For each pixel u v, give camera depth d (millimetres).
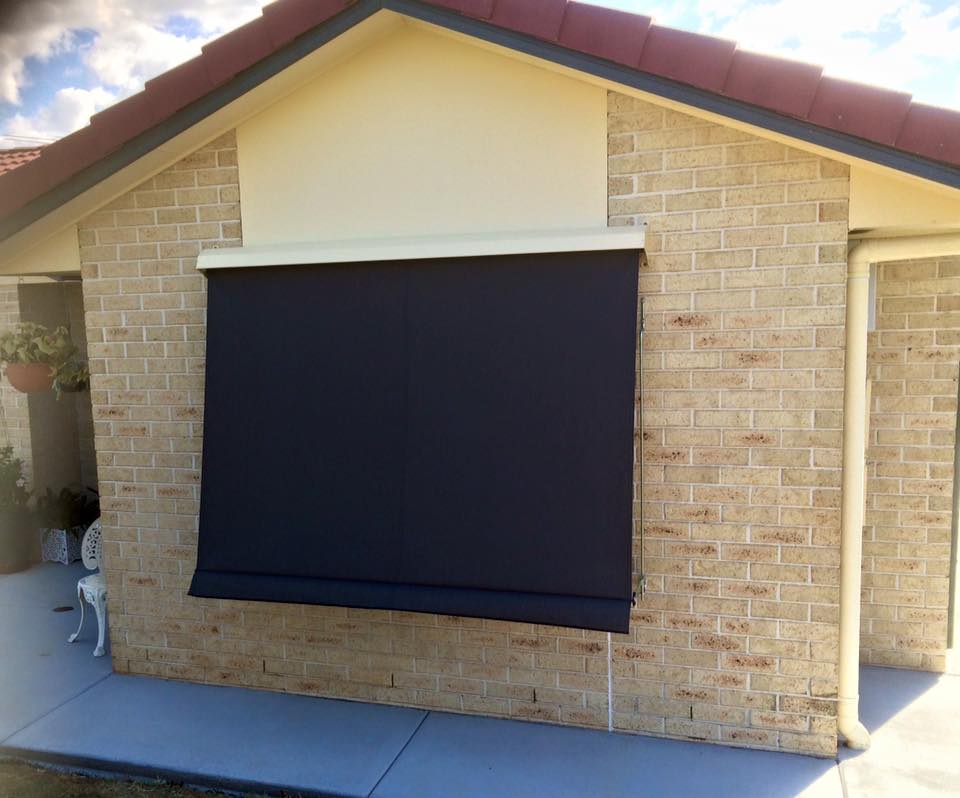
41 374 6141
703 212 4141
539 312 4199
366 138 4613
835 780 4008
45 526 8234
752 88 3549
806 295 4039
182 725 4805
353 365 4492
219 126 4707
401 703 4977
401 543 4375
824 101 3461
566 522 4121
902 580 5246
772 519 4191
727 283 4145
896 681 5113
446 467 4316
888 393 5121
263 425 4629
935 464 5090
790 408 4109
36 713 4988
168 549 5348
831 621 4164
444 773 4203
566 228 4332
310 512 4531
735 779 4055
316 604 4469
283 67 4227
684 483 4309
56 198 4684
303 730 4703
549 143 4320
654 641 4461
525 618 4137
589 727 4633
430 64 4457
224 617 5285
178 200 5000
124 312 5215
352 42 4328
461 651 4824
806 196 3986
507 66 4336
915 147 3350
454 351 4328
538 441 4180
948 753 4242
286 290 4637
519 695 4742
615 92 4199
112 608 5539
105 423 5363
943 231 4043
